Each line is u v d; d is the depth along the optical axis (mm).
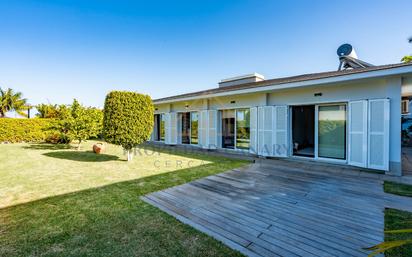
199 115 10797
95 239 2555
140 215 3213
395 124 5449
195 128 11398
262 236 2611
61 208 3477
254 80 12953
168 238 2572
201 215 3213
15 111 22078
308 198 3896
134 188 4555
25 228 2812
